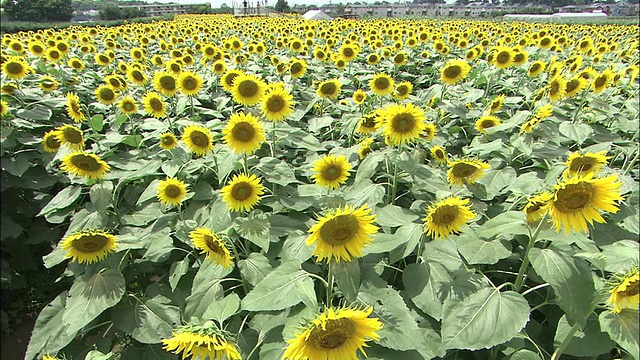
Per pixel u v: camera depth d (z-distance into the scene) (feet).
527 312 8.50
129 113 21.42
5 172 18.56
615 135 19.43
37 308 17.26
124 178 14.87
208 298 10.82
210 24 91.15
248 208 11.93
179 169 15.37
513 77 30.12
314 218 13.85
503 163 16.43
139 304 11.34
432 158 16.72
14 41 35.22
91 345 12.44
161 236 12.70
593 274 9.00
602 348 8.62
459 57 45.03
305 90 26.40
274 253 12.59
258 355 9.72
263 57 40.60
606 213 12.82
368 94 24.41
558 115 20.39
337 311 6.68
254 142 12.84
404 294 10.58
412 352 8.68
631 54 45.73
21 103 23.45
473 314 8.63
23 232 18.63
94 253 10.93
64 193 15.19
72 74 33.47
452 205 9.05
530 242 8.93
